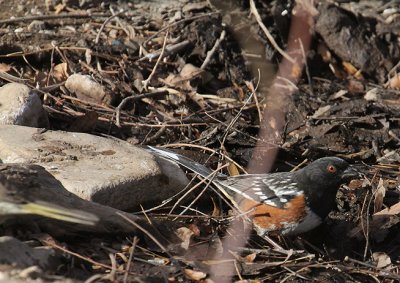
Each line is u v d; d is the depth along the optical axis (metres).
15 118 10.55
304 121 12.51
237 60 13.51
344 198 10.72
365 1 15.80
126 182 9.35
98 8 14.43
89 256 8.39
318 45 14.39
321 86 13.70
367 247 9.67
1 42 12.91
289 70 13.73
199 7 14.34
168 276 8.36
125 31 13.73
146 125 11.63
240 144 11.70
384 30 14.73
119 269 8.25
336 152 11.90
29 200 7.83
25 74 12.60
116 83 12.43
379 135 12.30
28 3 14.31
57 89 12.18
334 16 14.31
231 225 9.68
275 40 14.11
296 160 11.73
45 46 13.05
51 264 7.87
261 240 9.76
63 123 11.55
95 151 10.02
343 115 12.68
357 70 14.21
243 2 14.39
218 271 8.69
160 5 14.58
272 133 12.21
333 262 9.32
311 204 9.48
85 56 12.95
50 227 8.46
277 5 14.23
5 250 7.66
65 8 14.27
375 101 13.19
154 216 9.49
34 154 9.70
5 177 8.19
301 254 9.29
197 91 12.89
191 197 10.11
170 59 13.27
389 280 9.16
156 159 10.02
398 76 13.87
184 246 8.92
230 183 9.95
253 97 12.78
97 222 8.26
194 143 11.55
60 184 8.70
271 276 8.88
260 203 9.57
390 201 10.77
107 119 11.71
